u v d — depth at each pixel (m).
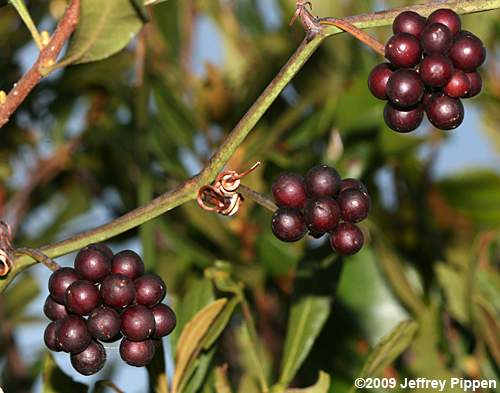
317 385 0.45
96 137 0.57
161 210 0.39
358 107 0.54
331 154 0.55
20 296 0.56
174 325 0.38
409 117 0.38
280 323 0.55
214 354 0.46
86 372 0.38
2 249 0.39
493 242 0.55
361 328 0.52
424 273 0.57
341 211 0.39
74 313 0.37
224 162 0.39
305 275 0.48
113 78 0.57
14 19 0.55
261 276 0.55
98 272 0.38
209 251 0.56
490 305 0.51
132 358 0.37
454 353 0.53
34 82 0.42
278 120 0.57
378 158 0.55
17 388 0.56
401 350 0.46
